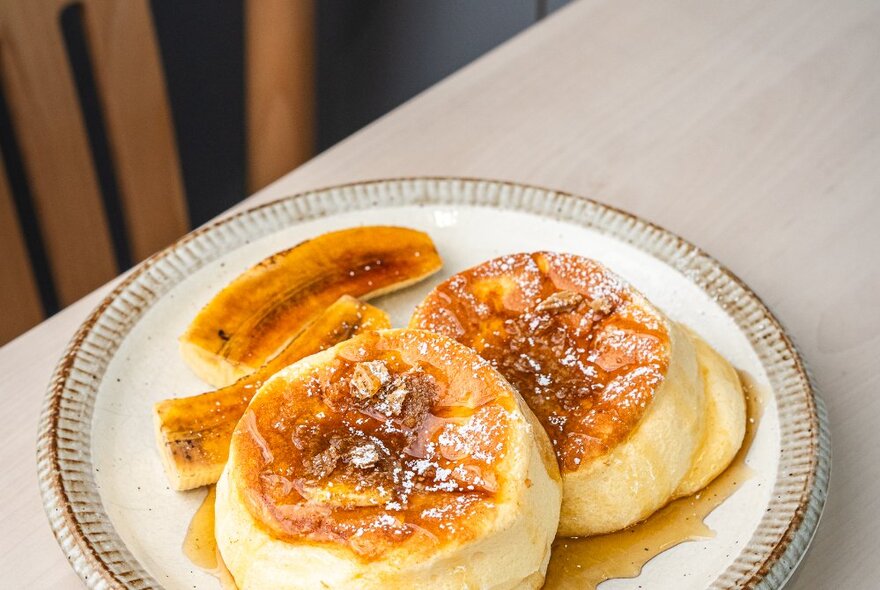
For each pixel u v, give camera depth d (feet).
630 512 1.56
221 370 1.73
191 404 1.64
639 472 1.55
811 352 1.83
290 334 1.76
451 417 1.50
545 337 1.63
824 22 2.40
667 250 1.86
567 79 2.30
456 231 1.94
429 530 1.41
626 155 2.14
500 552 1.43
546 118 2.21
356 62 3.37
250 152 2.80
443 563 1.41
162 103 2.39
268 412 1.50
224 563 1.52
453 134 2.18
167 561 1.55
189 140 3.10
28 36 2.21
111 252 2.49
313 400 1.52
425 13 3.35
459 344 1.54
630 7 2.46
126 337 1.76
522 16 3.41
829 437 1.63
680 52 2.35
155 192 2.46
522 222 1.94
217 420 1.63
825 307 1.89
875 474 1.68
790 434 1.64
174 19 2.86
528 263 1.70
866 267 1.95
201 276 1.85
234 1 2.93
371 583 1.40
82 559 1.50
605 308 1.64
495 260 1.71
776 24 2.40
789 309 1.89
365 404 1.51
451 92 2.27
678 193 2.07
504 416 1.48
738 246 1.98
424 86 3.54
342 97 3.44
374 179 2.08
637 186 2.08
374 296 1.83
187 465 1.59
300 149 2.78
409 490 1.44
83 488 1.59
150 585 1.50
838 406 1.76
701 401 1.64
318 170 2.11
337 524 1.42
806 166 2.11
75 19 2.68
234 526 1.47
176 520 1.59
